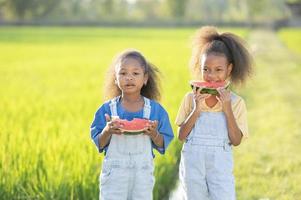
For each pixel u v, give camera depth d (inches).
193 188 180.9
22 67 850.1
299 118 464.1
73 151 250.5
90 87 565.3
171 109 379.2
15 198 223.8
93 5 5177.2
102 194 175.5
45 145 262.8
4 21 3503.9
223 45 180.7
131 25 3572.8
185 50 1304.1
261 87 688.4
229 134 177.9
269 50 1475.1
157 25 3567.9
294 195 256.7
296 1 3725.4
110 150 173.3
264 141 373.1
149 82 180.4
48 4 4256.9
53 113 371.2
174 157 298.5
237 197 254.4
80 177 229.8
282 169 300.5
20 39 1877.5
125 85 171.0
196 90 176.6
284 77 816.3
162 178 265.9
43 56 1121.4
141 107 175.6
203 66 179.8
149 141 175.3
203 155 177.8
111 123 163.8
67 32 2610.7
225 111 175.8
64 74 729.0
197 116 178.2
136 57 172.9
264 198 250.4
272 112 495.2
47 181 226.5
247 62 183.3
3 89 538.3
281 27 3511.3
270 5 5492.1
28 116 358.0
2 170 228.5
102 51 1300.4
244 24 3398.1
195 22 3553.2
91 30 2965.1
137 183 173.9
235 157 329.4
